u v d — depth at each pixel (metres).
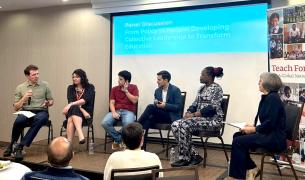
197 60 4.87
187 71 4.94
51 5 5.96
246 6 4.53
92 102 4.54
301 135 3.56
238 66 4.60
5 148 5.05
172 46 5.04
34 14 6.22
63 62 5.97
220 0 4.56
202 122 3.71
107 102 5.59
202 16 4.82
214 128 3.71
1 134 6.57
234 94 4.62
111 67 5.51
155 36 5.15
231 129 4.61
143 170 1.91
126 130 2.07
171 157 3.95
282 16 3.75
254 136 3.01
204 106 3.85
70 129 4.30
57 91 6.02
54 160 1.63
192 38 4.90
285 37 3.73
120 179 1.88
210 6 4.76
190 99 4.91
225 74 4.68
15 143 4.26
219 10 4.71
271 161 3.85
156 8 4.98
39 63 6.20
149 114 4.24
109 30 5.56
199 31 4.85
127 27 5.36
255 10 4.48
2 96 6.57
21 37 6.37
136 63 5.30
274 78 3.06
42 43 6.16
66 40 5.94
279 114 2.98
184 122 3.72
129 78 4.55
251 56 4.52
